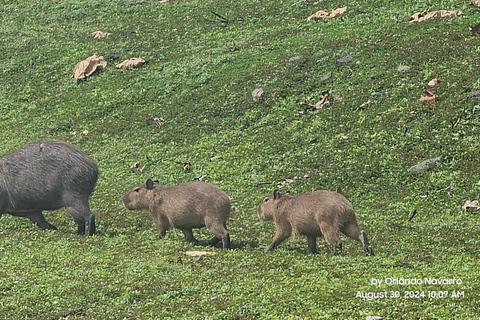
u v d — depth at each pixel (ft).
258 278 36.01
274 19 93.97
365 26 84.69
